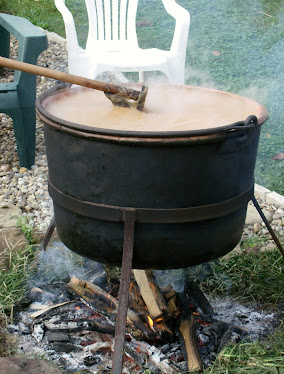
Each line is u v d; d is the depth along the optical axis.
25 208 3.27
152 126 1.92
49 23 7.06
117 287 2.45
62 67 5.87
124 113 2.07
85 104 2.22
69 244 2.00
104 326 2.17
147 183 1.74
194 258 1.91
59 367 2.06
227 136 1.73
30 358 2.09
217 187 1.82
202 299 2.34
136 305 2.20
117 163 1.72
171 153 1.70
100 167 1.75
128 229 1.79
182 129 1.89
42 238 2.82
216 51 5.55
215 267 2.66
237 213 1.97
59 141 1.83
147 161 1.70
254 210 3.23
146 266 1.90
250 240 2.88
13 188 3.51
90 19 4.14
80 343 2.18
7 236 2.71
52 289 2.47
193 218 1.81
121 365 1.79
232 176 1.85
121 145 1.69
